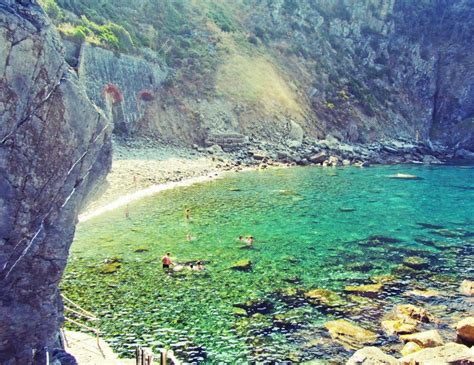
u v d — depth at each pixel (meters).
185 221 39.03
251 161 76.00
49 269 10.86
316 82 105.31
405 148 97.62
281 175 67.06
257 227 37.50
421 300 23.50
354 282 25.73
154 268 27.56
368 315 21.67
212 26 99.56
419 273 27.38
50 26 10.26
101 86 65.50
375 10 131.50
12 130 9.68
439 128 123.50
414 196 52.38
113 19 77.81
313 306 22.52
